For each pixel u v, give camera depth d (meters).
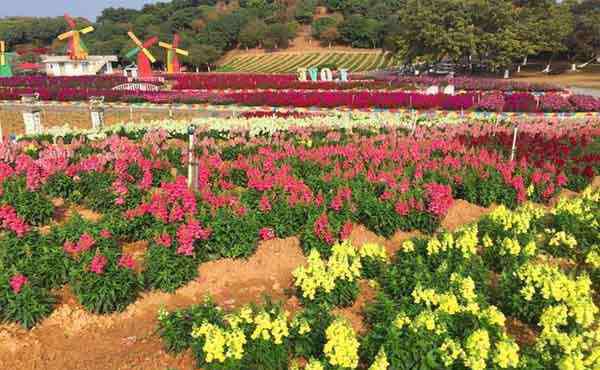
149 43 58.31
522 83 48.62
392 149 17.50
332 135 19.89
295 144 18.98
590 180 15.82
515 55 60.34
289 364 7.65
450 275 9.38
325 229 10.86
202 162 15.32
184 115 32.12
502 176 14.64
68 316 9.03
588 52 68.44
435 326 7.54
